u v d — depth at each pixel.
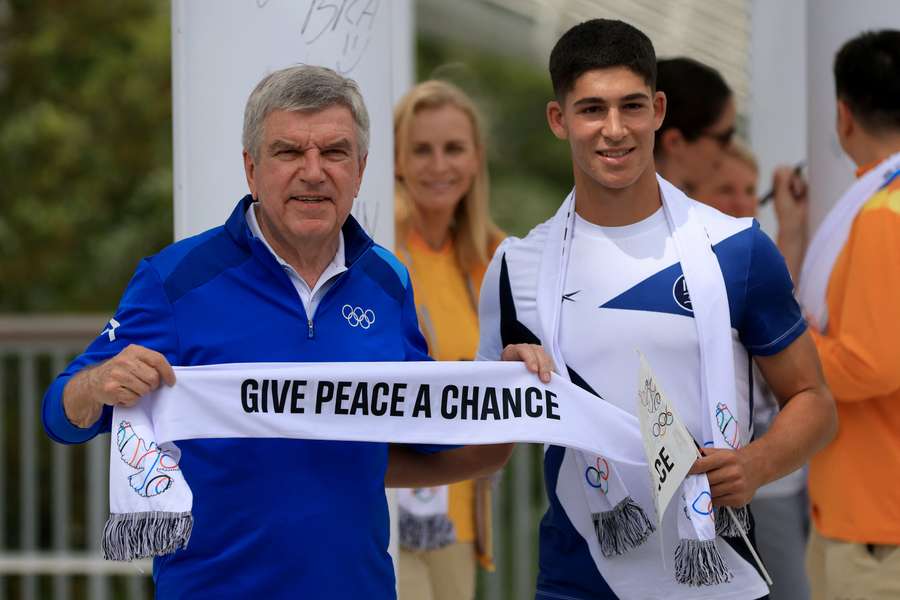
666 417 8.00
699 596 8.50
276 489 8.05
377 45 10.01
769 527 12.19
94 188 30.00
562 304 8.70
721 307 8.42
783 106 14.79
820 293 10.76
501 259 9.08
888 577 10.50
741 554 8.62
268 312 8.19
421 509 11.77
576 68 8.28
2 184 29.75
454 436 8.38
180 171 9.81
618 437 8.48
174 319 8.09
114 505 7.71
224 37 9.63
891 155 10.88
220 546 8.02
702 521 8.10
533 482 19.52
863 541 10.57
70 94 30.17
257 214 8.41
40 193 29.84
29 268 29.80
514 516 16.55
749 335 8.64
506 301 8.99
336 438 8.12
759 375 9.03
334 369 8.15
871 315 10.00
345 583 8.08
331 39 9.75
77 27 30.36
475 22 29.14
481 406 8.46
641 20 16.92
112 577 22.80
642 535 8.49
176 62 9.80
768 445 8.36
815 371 8.74
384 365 8.28
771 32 14.80
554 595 8.91
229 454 8.04
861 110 10.95
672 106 12.51
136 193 30.12
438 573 12.41
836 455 10.68
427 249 12.86
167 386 7.92
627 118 8.27
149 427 7.89
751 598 8.57
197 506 8.02
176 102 9.84
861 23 12.44
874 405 10.48
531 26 26.58
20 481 23.97
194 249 8.26
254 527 8.00
